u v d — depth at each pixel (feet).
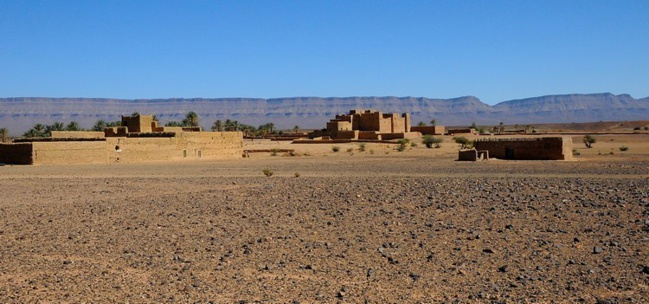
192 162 204.44
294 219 64.18
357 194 84.28
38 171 155.22
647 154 195.11
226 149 237.25
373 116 399.44
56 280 40.06
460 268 41.45
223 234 55.98
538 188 86.63
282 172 143.84
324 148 289.74
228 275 40.75
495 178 109.40
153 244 51.75
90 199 87.61
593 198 73.56
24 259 46.57
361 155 233.96
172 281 39.37
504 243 49.19
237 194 89.56
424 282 38.24
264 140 422.41
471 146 271.90
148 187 105.19
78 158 189.98
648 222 55.62
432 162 172.86
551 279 38.17
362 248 48.44
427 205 71.36
